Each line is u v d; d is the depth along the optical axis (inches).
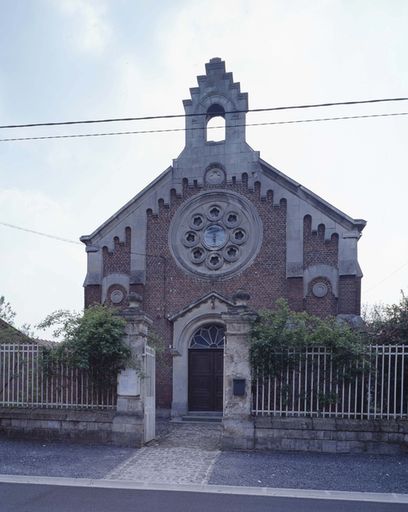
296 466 390.0
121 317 481.4
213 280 732.0
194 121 769.6
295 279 701.9
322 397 451.5
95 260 765.3
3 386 493.7
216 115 778.8
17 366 493.7
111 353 465.4
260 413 459.5
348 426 438.9
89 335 471.8
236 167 747.4
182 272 743.1
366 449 434.0
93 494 308.7
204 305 713.6
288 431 444.8
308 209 716.0
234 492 319.3
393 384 452.1
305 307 697.6
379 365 456.1
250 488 328.2
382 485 340.2
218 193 747.4
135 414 464.4
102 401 480.1
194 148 764.0
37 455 413.1
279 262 717.9
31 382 490.3
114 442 462.0
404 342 459.8
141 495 308.5
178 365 709.3
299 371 458.9
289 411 456.8
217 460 409.1
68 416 470.6
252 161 743.1
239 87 762.2
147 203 765.3
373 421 439.8
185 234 751.7
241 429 450.0
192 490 322.3
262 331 463.8
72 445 458.6
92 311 499.8
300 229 713.0
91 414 469.1
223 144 756.0
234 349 465.1
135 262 753.6
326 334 457.7
